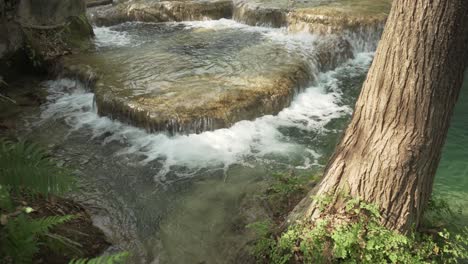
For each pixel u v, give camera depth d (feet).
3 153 10.10
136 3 35.06
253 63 24.41
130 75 23.00
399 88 9.34
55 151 18.28
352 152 10.53
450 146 18.62
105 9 34.42
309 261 10.34
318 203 10.92
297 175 16.37
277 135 19.47
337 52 27.81
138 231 13.69
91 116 21.18
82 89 23.90
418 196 10.15
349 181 10.52
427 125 9.39
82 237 12.26
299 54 25.86
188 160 17.67
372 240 10.05
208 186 16.03
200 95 20.45
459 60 9.07
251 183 16.08
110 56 26.14
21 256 8.81
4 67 24.36
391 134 9.70
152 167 17.24
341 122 20.68
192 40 29.12
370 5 32.07
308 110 21.77
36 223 9.16
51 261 10.44
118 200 15.28
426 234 11.05
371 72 10.01
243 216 14.03
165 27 32.71
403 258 10.00
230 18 34.94
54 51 26.12
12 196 11.85
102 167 17.24
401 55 9.16
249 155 17.95
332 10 30.60
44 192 10.18
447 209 12.58
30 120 20.77
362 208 10.36
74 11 28.43
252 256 11.88
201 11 33.94
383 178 10.00
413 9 8.86
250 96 20.48
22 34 25.09
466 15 8.68
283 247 10.87
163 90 21.04
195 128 18.94
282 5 32.55
